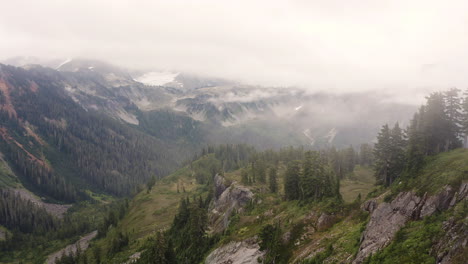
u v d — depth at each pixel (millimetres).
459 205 32844
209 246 82375
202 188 185500
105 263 106500
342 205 60938
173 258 74688
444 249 28906
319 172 72375
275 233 60719
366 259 37250
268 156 172875
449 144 67875
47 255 142250
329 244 48531
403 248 33625
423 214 38281
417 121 81500
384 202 45844
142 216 150000
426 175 45156
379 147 76750
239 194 106938
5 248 146625
